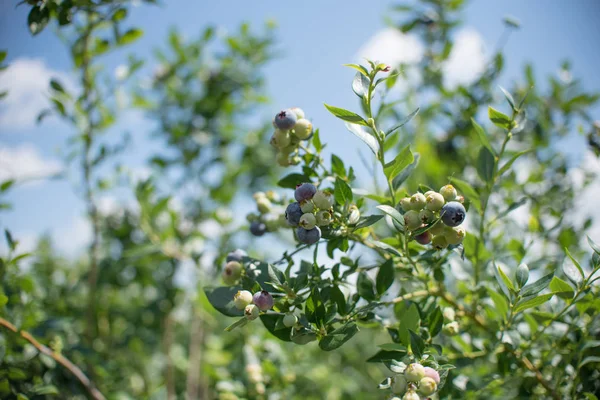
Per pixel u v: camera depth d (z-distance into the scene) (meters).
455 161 0.89
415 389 0.42
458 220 0.44
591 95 0.77
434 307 0.51
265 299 0.45
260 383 0.68
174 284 0.97
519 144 0.82
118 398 0.79
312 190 0.47
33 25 0.59
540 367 0.55
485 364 0.64
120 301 1.12
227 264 0.50
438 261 0.51
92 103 0.79
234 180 1.02
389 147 0.56
